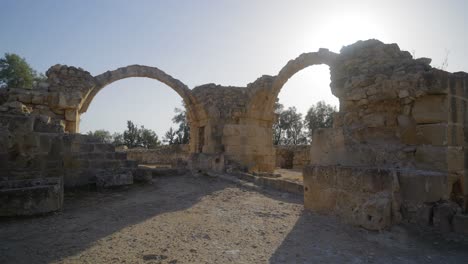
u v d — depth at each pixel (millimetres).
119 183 8797
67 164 8562
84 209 6367
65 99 12266
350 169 5391
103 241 4270
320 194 6012
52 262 3516
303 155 22594
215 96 15914
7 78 25938
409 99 5516
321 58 12336
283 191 8742
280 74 14477
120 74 14727
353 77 6465
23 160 7656
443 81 5121
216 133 15562
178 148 26609
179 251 3896
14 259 3592
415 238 4293
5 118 7488
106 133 62438
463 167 5348
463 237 4242
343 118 6707
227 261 3580
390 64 6184
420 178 4652
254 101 15953
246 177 11062
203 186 9703
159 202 7172
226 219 5578
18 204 5477
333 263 3547
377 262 3572
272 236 4559
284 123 47562
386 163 5629
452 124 5211
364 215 4664
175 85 16125
